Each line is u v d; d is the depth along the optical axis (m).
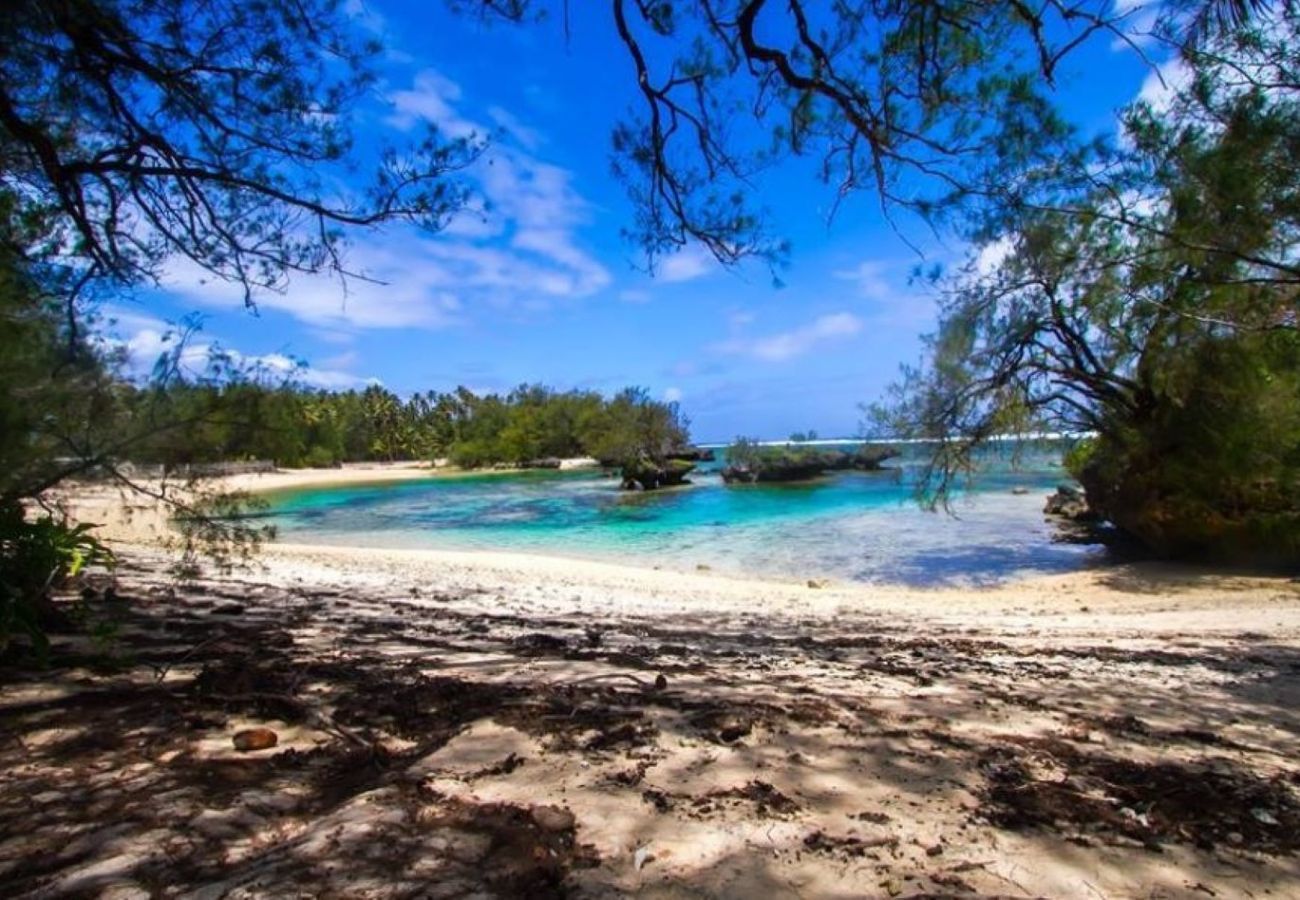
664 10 5.06
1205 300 9.69
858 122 5.37
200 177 5.43
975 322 15.84
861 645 7.17
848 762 3.07
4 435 4.84
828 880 2.10
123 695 3.74
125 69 5.18
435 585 12.08
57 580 5.74
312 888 1.94
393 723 3.40
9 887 1.96
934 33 4.79
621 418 65.69
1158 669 6.25
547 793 2.61
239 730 3.28
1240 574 15.41
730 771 2.89
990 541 21.22
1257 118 6.59
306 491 53.09
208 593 8.30
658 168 5.99
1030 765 3.18
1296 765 3.51
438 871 2.04
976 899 2.04
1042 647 7.34
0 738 3.13
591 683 4.30
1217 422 15.30
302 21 5.29
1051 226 10.52
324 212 5.84
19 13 4.27
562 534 25.52
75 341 5.46
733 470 46.03
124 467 5.68
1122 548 19.03
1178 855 2.41
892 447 17.95
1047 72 4.29
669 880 2.06
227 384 5.89
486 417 90.31
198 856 2.14
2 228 5.59
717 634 7.72
